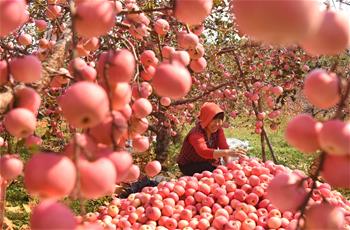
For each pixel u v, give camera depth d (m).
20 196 5.03
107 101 0.84
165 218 2.93
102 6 0.91
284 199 0.90
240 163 3.72
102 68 1.01
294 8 0.63
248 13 0.64
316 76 0.88
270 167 3.58
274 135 11.59
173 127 6.54
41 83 1.24
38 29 2.36
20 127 1.02
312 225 0.86
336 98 0.88
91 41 1.58
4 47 1.53
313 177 0.88
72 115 0.81
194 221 2.94
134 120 1.30
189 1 1.06
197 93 5.62
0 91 1.14
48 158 0.78
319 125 0.87
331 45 0.78
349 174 0.82
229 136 12.34
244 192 3.12
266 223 2.87
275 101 5.36
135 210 3.03
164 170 6.44
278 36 0.66
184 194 3.21
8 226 3.93
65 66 1.85
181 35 1.51
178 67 1.01
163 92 1.00
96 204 4.57
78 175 0.79
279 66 5.41
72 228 0.77
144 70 1.47
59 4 2.20
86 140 0.86
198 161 4.47
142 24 1.65
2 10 0.94
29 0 2.14
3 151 1.52
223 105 5.94
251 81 5.27
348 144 0.80
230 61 6.23
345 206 2.96
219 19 5.08
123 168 0.88
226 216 2.95
